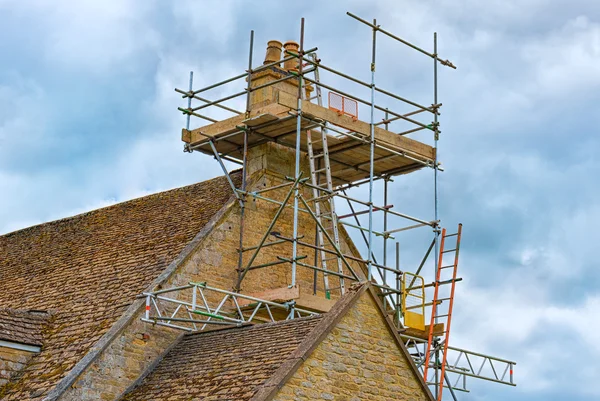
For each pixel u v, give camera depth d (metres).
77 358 22.39
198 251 25.17
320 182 29.50
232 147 28.05
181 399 20.48
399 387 20.80
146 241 26.89
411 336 27.39
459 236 27.78
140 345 23.06
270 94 28.11
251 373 20.02
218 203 27.09
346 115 27.23
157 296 22.88
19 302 26.80
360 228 27.05
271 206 27.23
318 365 19.80
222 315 24.81
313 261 27.69
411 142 28.52
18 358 23.16
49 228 31.25
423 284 27.62
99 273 26.23
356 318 20.61
